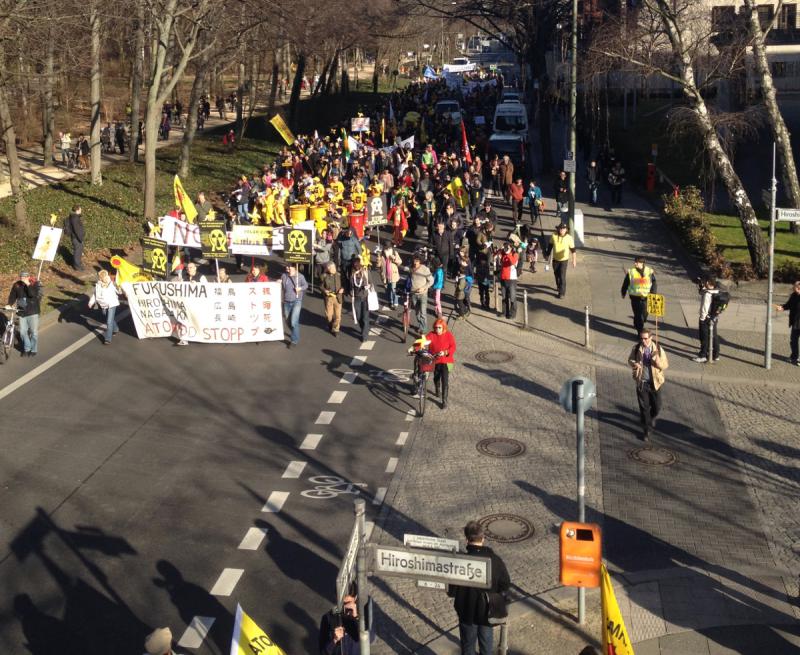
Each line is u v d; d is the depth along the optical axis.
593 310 23.62
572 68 28.59
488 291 23.91
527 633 10.84
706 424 16.89
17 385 19.02
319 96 84.56
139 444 16.23
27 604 11.64
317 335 22.19
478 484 14.62
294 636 10.95
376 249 27.89
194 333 21.48
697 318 22.80
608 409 17.59
